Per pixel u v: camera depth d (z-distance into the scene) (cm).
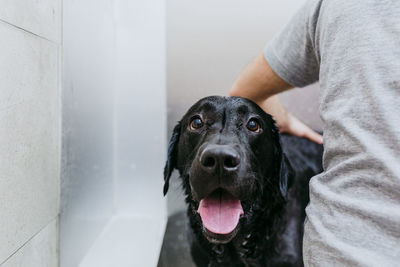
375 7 55
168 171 128
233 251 125
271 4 179
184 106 192
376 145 52
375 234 50
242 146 96
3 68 71
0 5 69
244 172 88
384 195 51
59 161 108
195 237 134
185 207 195
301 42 80
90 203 150
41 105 92
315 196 66
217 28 184
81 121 134
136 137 198
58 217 108
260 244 123
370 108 54
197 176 85
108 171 185
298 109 179
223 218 90
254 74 103
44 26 93
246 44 183
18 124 78
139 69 193
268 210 122
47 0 95
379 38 54
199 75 189
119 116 197
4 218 72
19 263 79
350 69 58
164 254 185
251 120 108
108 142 185
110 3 180
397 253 47
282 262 131
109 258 143
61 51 108
